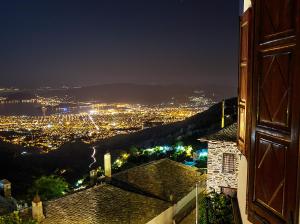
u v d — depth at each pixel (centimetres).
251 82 581
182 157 4341
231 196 1794
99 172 3866
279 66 485
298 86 436
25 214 1983
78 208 2156
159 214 2366
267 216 520
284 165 474
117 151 6444
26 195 3734
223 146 2236
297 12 435
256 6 554
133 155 4788
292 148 451
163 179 2889
